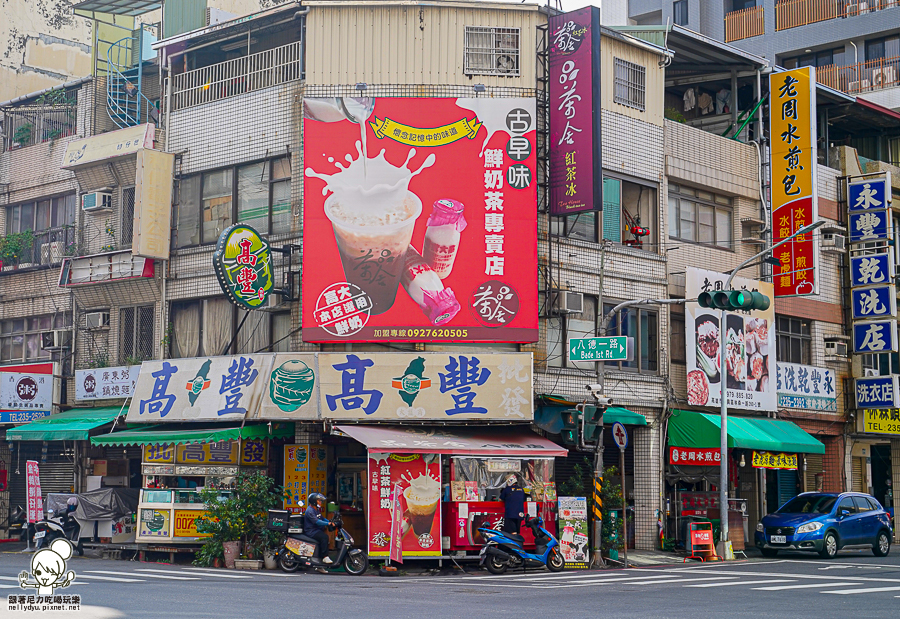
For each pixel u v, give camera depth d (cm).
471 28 2259
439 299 2134
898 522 3189
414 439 1975
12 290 2845
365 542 2227
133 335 2544
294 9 2298
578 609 1248
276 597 1351
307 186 2169
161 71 2555
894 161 3353
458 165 2172
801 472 2938
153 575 1691
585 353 1994
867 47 3894
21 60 3309
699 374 2500
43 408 2569
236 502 1994
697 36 2636
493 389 2083
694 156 2641
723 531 2266
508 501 1952
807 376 2862
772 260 2681
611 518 2102
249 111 2378
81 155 2592
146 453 2230
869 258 3014
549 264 2275
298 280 2239
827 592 1498
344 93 2228
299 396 2073
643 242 2530
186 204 2472
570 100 2258
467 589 1540
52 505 2239
